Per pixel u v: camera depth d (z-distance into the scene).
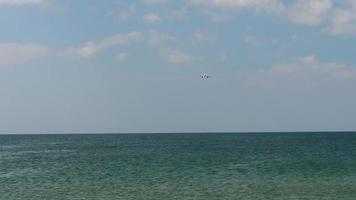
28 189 49.16
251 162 81.56
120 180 56.03
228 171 65.50
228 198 42.84
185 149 132.25
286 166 72.62
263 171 64.94
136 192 46.56
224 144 167.25
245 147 141.62
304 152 111.31
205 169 68.88
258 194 44.62
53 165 80.12
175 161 85.56
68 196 44.56
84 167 74.81
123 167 73.75
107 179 57.19
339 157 92.94
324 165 73.75
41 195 45.25
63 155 110.69
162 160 88.44
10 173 66.50
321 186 49.16
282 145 153.62
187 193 45.69
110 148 146.12
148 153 113.31
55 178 58.94
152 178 57.75
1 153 123.38
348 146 143.00
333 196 43.28
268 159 88.69
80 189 48.84
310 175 59.12
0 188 50.00
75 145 176.88
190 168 70.69
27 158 100.75
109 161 87.38
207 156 99.44
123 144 180.00
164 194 45.19
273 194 44.53
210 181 54.16
